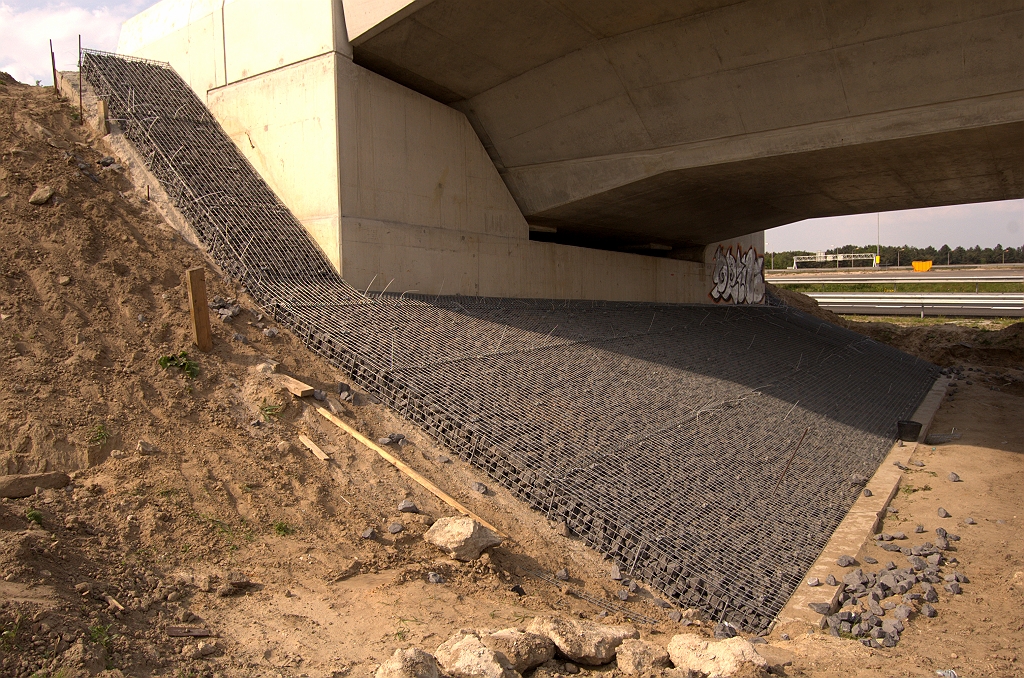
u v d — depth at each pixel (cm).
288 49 1468
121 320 1009
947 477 1389
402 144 1562
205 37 1642
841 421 1647
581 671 614
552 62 1573
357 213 1442
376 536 808
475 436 1020
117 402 871
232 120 1593
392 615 645
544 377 1302
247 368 1030
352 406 1051
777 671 655
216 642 554
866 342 2845
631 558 885
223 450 866
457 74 1584
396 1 1319
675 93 1545
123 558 645
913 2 1221
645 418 1272
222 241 1288
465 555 800
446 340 1323
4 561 550
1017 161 1656
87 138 1364
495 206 1870
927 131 1388
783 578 919
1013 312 4209
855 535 1090
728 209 2294
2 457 738
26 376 843
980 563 1010
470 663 527
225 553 705
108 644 509
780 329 2622
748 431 1383
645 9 1370
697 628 792
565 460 1024
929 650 753
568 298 2144
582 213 2006
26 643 474
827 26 1310
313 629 603
